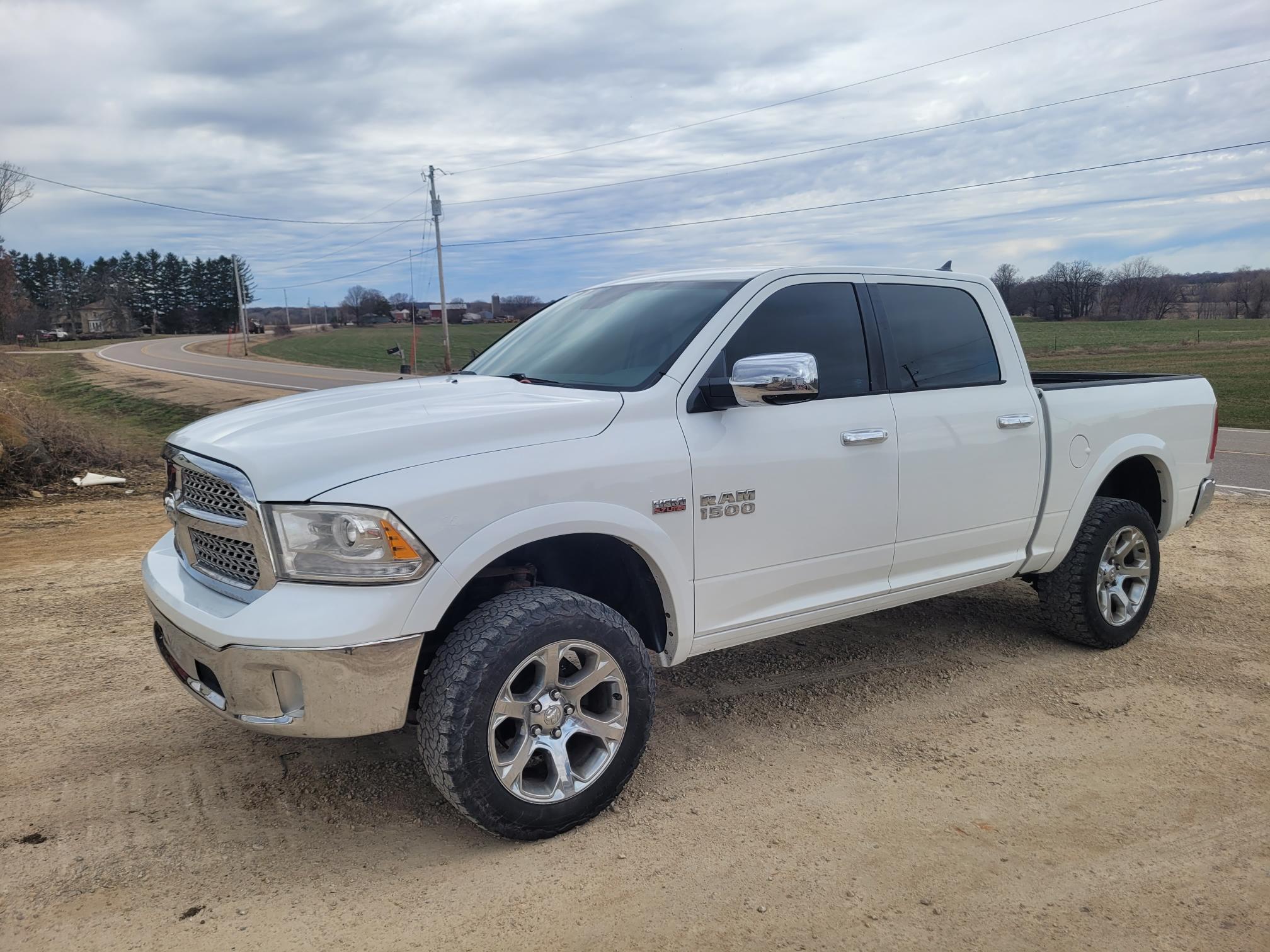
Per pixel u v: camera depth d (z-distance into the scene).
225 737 3.93
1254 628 5.45
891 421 4.00
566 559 3.70
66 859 2.99
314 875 2.92
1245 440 17.44
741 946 2.56
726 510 3.51
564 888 2.84
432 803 3.39
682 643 3.50
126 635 5.29
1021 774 3.59
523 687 3.22
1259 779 3.56
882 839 3.11
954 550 4.33
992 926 2.65
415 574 2.80
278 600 2.77
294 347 93.38
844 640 5.21
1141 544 5.07
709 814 3.29
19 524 8.84
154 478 12.23
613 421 3.30
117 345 112.06
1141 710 4.23
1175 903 2.77
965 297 4.52
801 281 3.93
